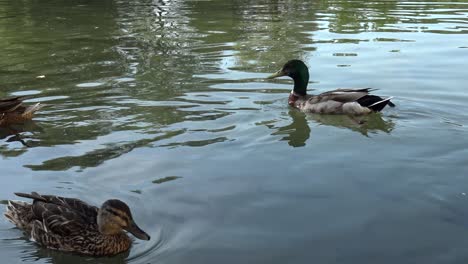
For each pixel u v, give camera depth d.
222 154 2.51
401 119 2.87
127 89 3.27
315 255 1.92
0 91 3.28
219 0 6.46
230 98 3.13
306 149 2.57
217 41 4.36
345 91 3.00
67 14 5.65
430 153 2.51
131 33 4.69
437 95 3.13
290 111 3.03
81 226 2.00
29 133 2.74
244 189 2.25
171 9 5.88
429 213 2.11
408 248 1.94
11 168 2.42
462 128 2.75
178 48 4.16
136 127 2.77
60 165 2.43
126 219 1.96
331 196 2.21
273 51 4.04
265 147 2.58
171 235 2.01
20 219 2.06
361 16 5.24
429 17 5.11
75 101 3.10
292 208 2.14
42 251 1.99
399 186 2.27
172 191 2.24
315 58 3.85
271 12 5.58
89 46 4.28
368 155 2.51
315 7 5.83
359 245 1.96
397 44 4.17
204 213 2.12
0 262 1.94
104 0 6.55
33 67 3.75
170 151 2.53
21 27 5.04
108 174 2.35
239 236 2.00
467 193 2.21
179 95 3.17
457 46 4.07
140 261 1.93
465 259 1.90
